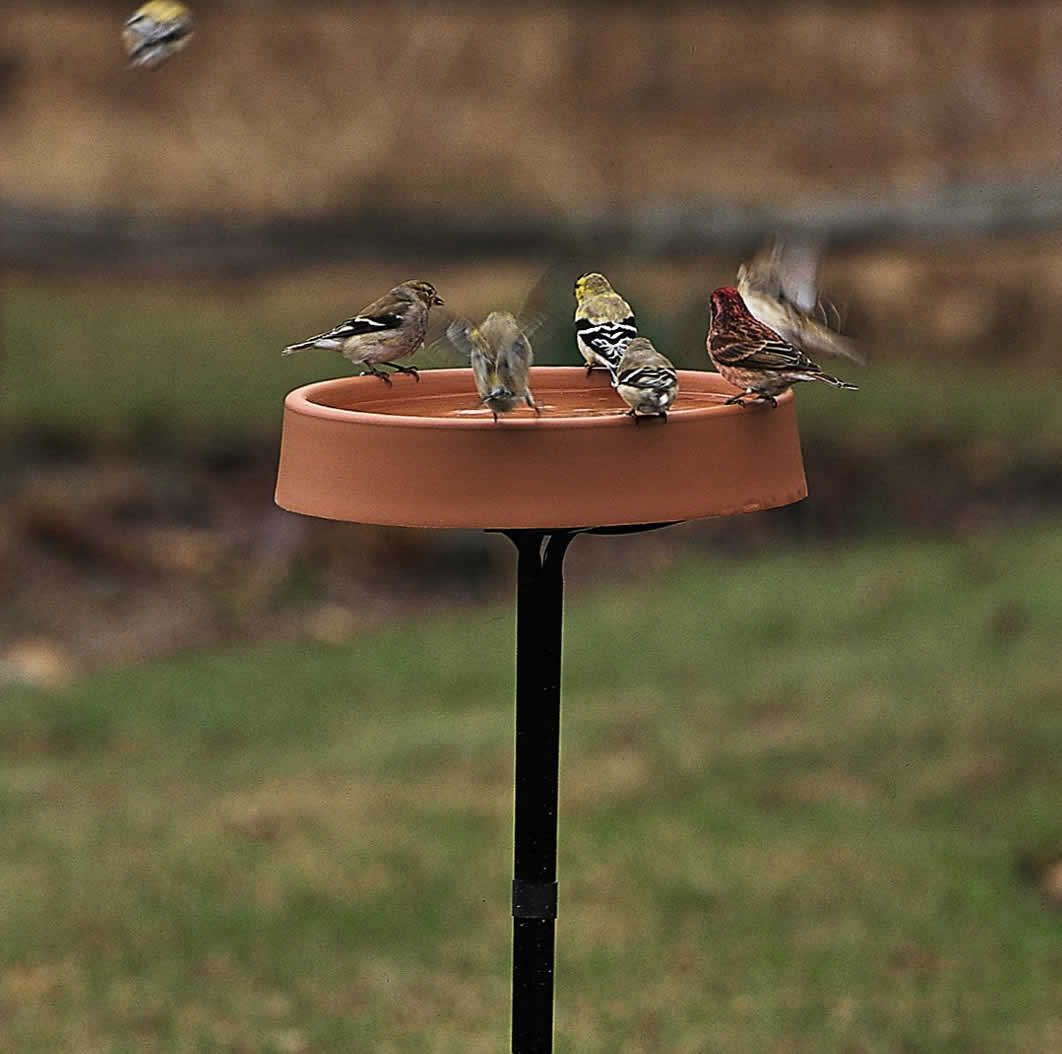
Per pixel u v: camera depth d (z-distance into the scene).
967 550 14.76
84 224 20.72
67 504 15.36
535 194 22.77
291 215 21.23
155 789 10.09
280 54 23.12
